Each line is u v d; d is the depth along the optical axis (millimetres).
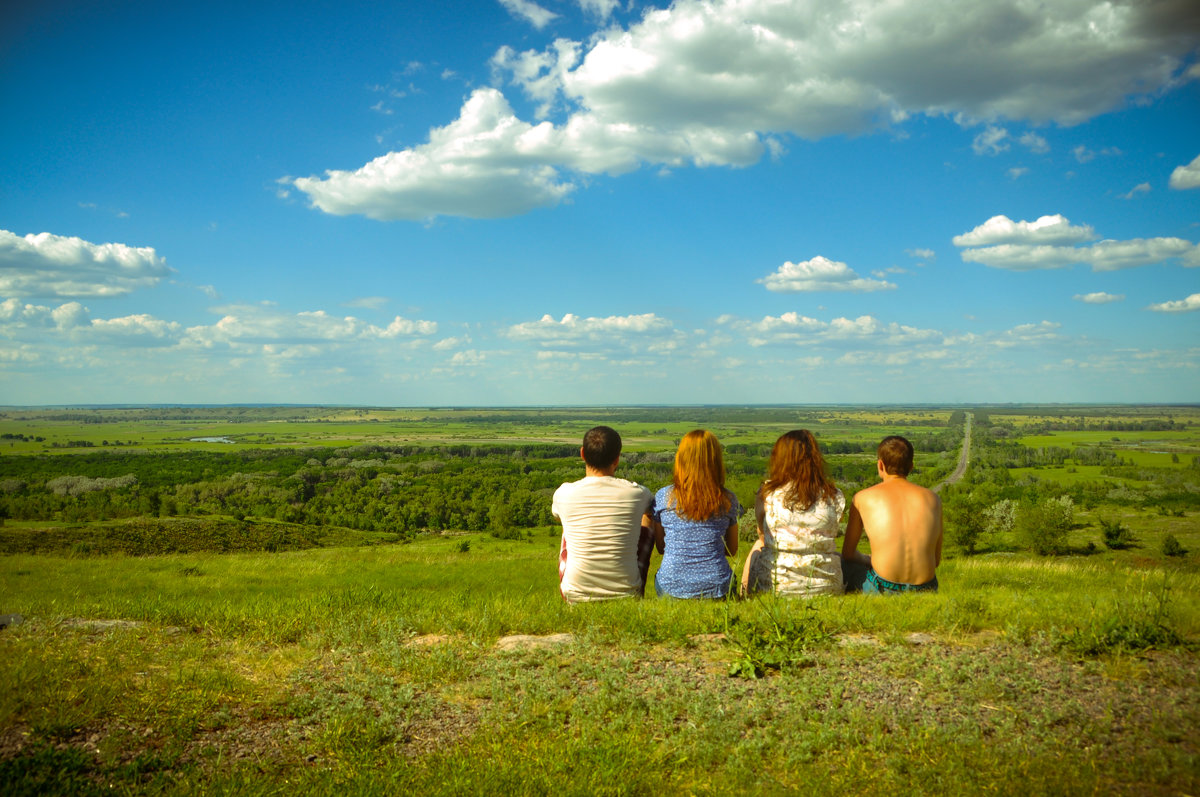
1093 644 4176
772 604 4746
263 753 3254
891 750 3092
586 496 5797
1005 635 4484
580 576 5758
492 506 97500
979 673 3898
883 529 5637
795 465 5680
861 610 4941
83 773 3008
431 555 33625
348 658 4531
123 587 18812
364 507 105438
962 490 94750
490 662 4297
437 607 5879
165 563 27969
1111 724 3244
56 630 4969
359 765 3066
